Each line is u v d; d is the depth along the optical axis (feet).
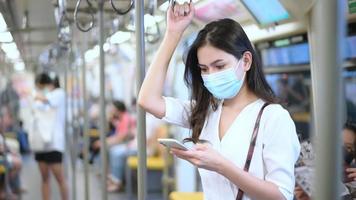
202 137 4.80
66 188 14.51
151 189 17.43
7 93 22.71
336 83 2.65
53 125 13.88
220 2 8.34
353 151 6.04
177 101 5.14
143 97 4.89
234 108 4.68
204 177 4.75
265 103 4.55
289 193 4.16
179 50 11.59
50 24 10.84
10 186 16.40
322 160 2.72
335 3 2.61
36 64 23.22
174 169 14.47
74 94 16.51
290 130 4.31
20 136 28.94
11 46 13.19
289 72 9.30
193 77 4.91
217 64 4.39
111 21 9.18
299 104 9.32
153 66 4.95
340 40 2.64
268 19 8.02
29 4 8.04
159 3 6.99
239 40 4.41
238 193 4.43
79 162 21.59
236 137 4.47
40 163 14.01
